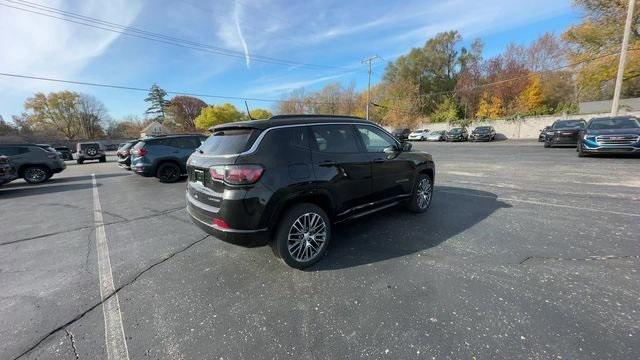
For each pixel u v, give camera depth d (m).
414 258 3.32
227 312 2.50
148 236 4.45
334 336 2.15
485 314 2.30
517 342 2.00
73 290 2.93
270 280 2.99
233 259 3.51
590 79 23.34
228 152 3.08
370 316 2.36
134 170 9.59
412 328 2.20
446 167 10.43
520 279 2.78
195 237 4.33
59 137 56.81
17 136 48.38
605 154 10.57
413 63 49.03
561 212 4.71
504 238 3.76
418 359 1.91
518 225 4.21
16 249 4.06
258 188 2.89
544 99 38.00
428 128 43.00
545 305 2.38
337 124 3.74
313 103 61.75
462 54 49.88
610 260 3.08
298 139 3.29
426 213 4.94
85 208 6.44
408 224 4.43
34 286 3.03
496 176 8.16
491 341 2.02
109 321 2.43
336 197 3.51
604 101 32.12
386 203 4.25
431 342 2.04
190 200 3.51
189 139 10.16
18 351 2.11
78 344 2.17
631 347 1.90
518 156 12.84
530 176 7.87
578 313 2.26
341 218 3.63
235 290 2.83
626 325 2.11
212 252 3.74
